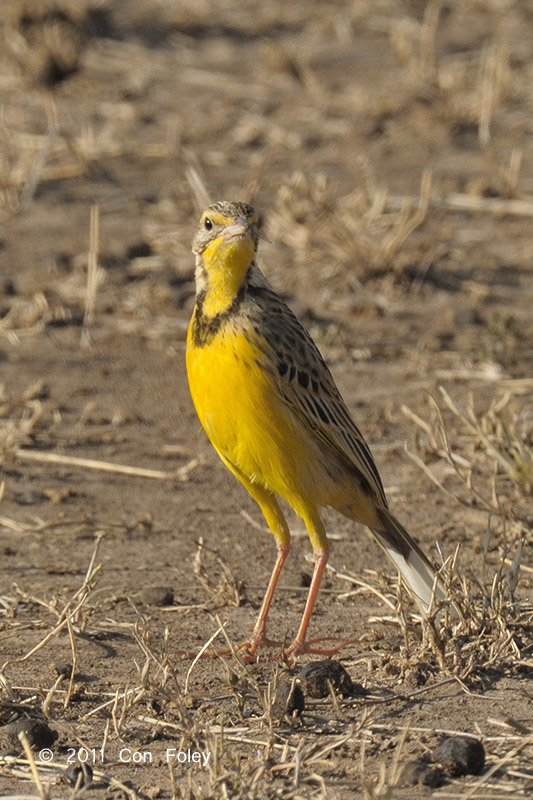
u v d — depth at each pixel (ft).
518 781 22.07
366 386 46.21
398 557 29.53
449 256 58.59
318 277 55.98
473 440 39.63
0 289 55.11
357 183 66.69
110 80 83.97
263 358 27.35
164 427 43.55
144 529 35.65
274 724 24.36
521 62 86.89
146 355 49.88
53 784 22.52
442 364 47.93
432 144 73.41
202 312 28.04
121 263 57.93
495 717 24.47
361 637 28.71
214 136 74.69
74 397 45.80
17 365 48.55
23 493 38.19
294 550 34.40
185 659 27.76
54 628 28.50
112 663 27.61
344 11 100.63
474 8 101.09
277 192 64.64
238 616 30.32
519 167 69.67
